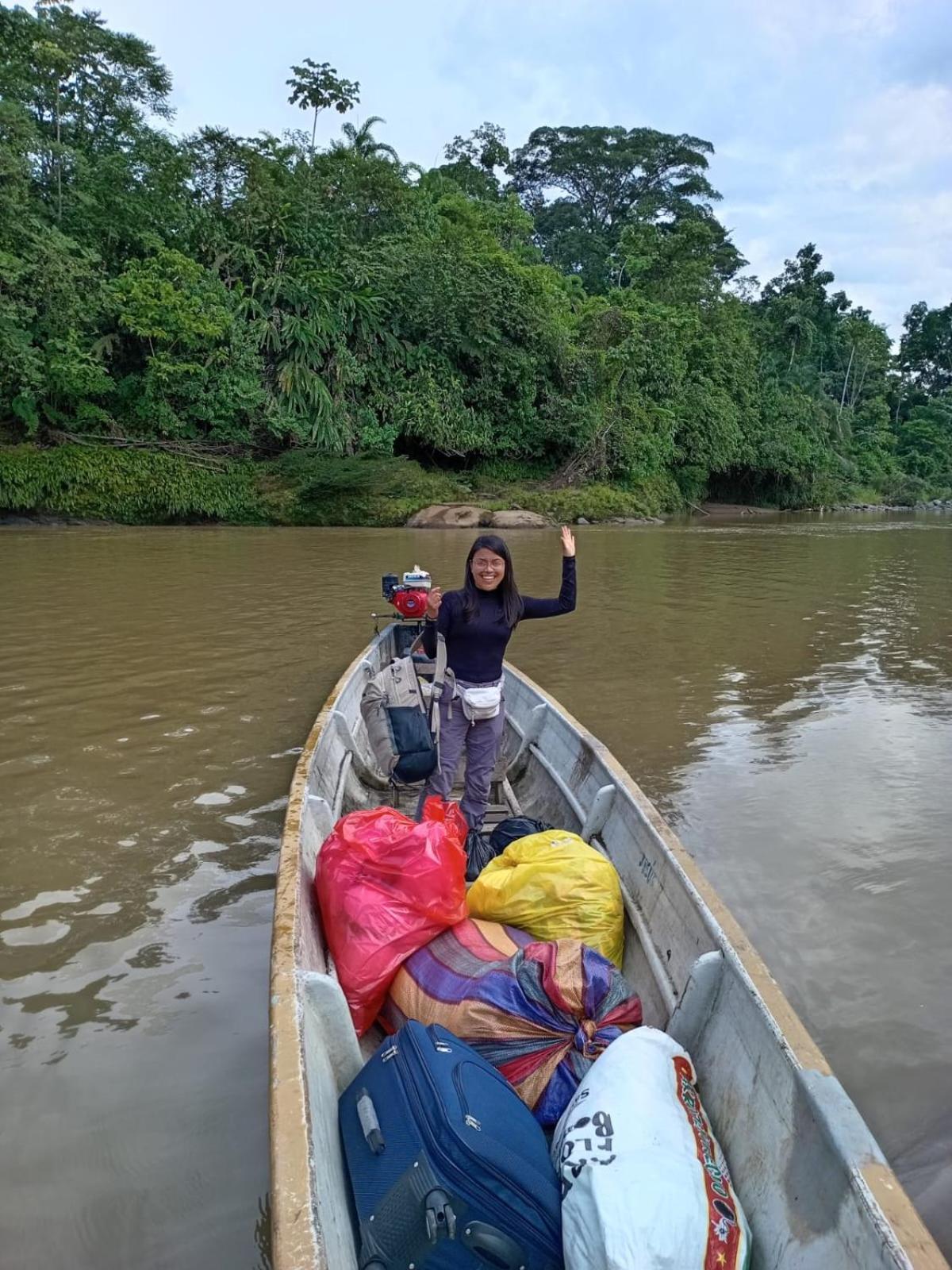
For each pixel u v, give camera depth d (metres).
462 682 4.16
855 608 11.69
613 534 24.28
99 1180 2.31
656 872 3.13
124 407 24.05
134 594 11.42
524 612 4.19
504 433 29.88
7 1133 2.47
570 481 31.34
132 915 3.65
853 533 27.09
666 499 34.97
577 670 8.02
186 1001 3.08
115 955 3.36
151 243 23.62
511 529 24.62
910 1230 1.50
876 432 60.41
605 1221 1.73
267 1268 2.07
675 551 19.58
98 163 24.30
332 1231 1.67
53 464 21.55
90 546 17.25
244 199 26.34
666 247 43.47
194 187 26.97
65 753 5.52
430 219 32.19
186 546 17.64
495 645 4.14
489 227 37.03
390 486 24.83
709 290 43.81
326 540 19.67
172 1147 2.42
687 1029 2.46
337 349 26.14
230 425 24.69
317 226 27.39
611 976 2.47
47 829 4.45
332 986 2.36
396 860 2.88
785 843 4.48
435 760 4.21
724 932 2.50
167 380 23.09
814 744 6.06
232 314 24.58
